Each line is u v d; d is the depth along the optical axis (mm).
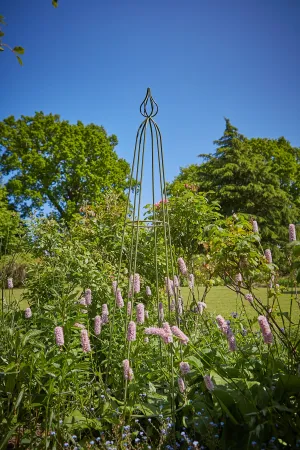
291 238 2453
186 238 5078
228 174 23469
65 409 2357
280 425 2096
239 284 2977
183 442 2219
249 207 23516
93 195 22938
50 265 4629
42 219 5430
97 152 24609
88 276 4070
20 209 23031
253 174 23797
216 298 9000
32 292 4660
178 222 5070
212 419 2270
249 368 2645
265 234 22406
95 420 2270
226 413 2203
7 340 2824
